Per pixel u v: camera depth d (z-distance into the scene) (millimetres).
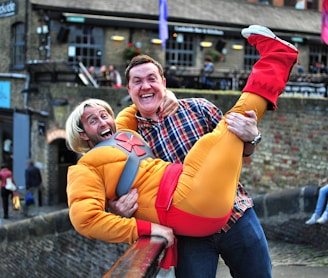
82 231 2582
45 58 19844
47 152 18203
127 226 2545
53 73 17594
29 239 9633
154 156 2875
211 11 23203
